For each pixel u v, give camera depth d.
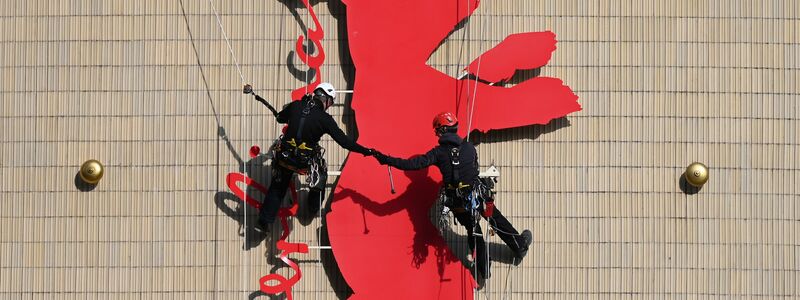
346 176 13.92
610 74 14.20
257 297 13.99
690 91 14.20
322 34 14.11
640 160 14.10
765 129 14.16
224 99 14.19
